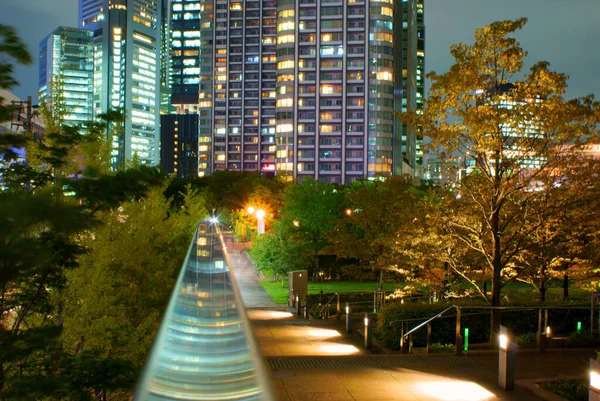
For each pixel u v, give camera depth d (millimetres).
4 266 6648
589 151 17625
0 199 6195
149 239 20250
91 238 16125
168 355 5605
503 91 17047
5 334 9188
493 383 10281
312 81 153750
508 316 18672
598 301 19188
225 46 195000
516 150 16625
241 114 194500
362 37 152375
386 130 151875
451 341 18031
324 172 152875
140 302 18594
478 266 21281
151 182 10070
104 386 10055
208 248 20094
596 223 17422
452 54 17078
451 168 18172
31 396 8633
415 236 20375
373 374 10625
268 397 4383
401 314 17766
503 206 18203
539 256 18797
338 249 38375
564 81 15969
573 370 11703
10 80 9102
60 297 15055
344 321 23078
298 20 154000
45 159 11531
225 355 5609
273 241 44969
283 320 23391
